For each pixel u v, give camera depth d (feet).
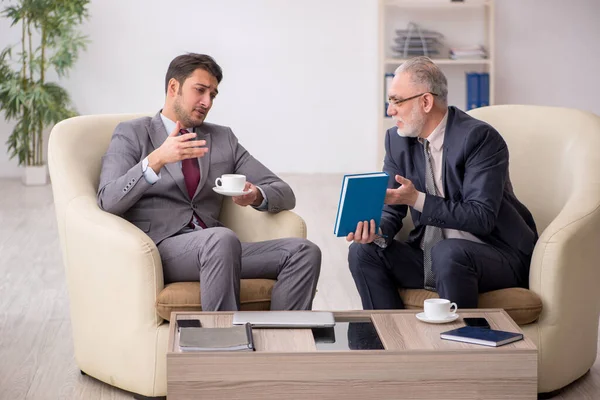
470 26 29.04
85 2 26.43
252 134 29.53
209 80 11.98
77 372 12.14
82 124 12.49
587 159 11.89
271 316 9.61
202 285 10.74
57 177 11.80
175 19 28.60
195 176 12.08
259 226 12.27
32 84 26.68
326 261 18.83
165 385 10.82
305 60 29.19
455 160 11.24
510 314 10.75
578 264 11.00
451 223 10.92
